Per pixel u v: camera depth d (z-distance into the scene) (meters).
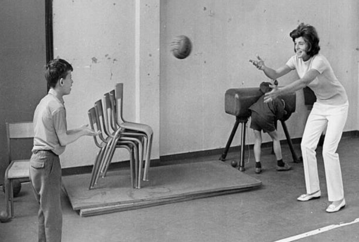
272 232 3.95
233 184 4.93
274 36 6.63
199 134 6.27
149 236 3.87
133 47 5.60
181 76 6.03
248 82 6.52
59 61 3.24
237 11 6.30
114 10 5.43
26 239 3.80
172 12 5.86
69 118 5.36
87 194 4.55
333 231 3.97
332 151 4.38
